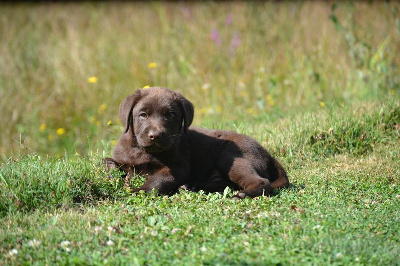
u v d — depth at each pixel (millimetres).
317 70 16719
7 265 5785
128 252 6016
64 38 21812
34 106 17516
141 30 21281
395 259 5871
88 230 6559
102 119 16875
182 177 9094
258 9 19984
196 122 15016
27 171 8117
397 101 12758
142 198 7984
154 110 8742
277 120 13297
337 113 12539
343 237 6449
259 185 8508
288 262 5707
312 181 9336
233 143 9422
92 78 16391
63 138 16422
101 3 26156
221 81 17297
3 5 26594
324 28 17797
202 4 22172
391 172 9898
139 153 8984
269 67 17234
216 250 5969
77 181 8039
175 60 18578
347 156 11156
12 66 19156
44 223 6961
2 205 7461
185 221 6836
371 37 16922
